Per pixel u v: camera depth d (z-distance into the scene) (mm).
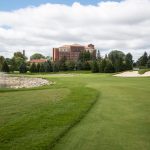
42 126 10172
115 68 96188
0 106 15438
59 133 9180
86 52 161750
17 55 199000
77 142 8297
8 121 11211
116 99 17641
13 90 26047
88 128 9953
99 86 29109
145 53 126750
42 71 119500
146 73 61375
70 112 12938
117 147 7812
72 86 30578
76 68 120562
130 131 9500
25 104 16219
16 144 8016
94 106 14836
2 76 81625
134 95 19750
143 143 8156
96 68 98375
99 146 7918
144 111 13211
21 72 119875
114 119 11438
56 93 22781
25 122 10836
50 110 13656
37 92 23859
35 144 8008
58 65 119750
